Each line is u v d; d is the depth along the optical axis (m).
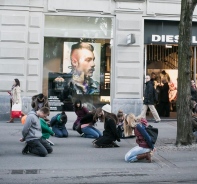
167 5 16.05
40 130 9.07
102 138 10.08
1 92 14.89
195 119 11.10
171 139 11.30
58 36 15.55
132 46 15.69
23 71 15.02
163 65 16.75
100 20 15.85
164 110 17.03
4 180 6.78
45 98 11.09
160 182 6.69
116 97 15.55
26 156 8.80
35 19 15.16
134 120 8.57
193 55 16.70
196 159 8.64
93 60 15.81
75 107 12.43
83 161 8.37
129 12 15.71
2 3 14.91
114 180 6.84
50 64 15.56
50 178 6.95
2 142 10.46
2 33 14.90
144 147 8.34
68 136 11.78
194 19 16.17
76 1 15.52
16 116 14.03
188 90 10.15
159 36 16.19
